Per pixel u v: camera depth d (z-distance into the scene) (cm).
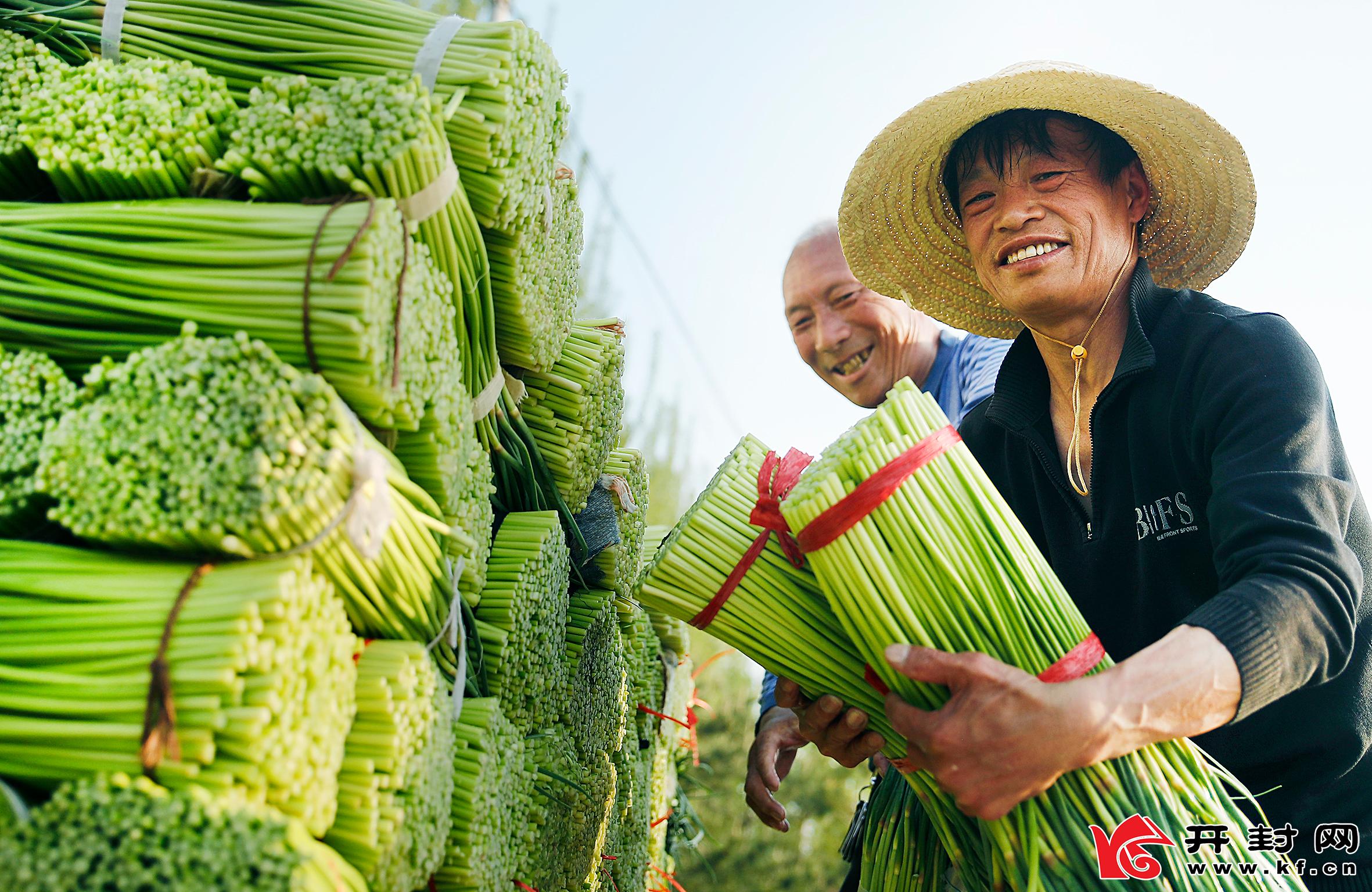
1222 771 130
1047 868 118
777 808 212
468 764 116
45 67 108
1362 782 143
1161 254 200
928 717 113
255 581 85
